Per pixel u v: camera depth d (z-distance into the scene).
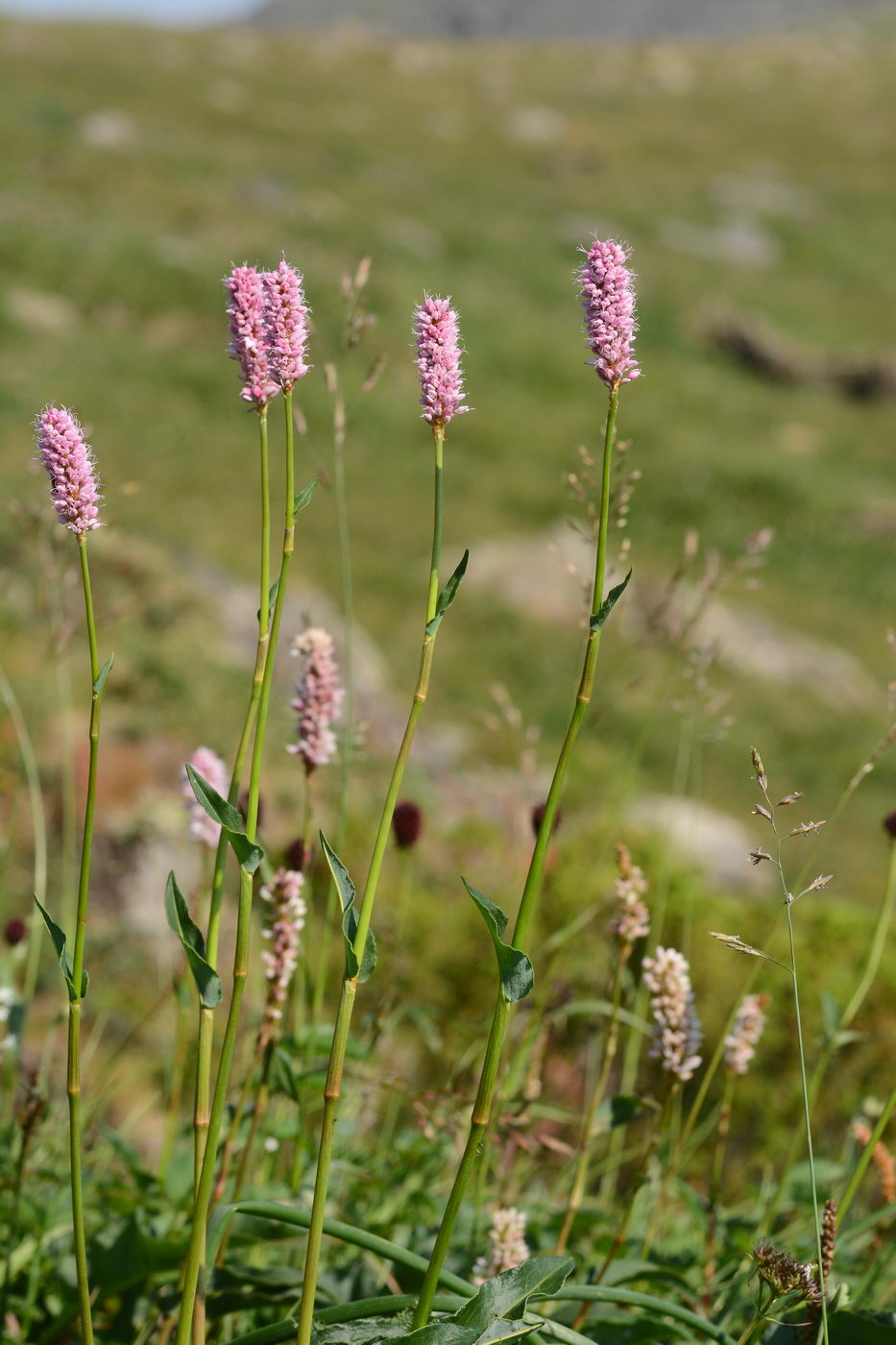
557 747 14.38
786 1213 3.15
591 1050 4.31
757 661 18.23
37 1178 2.86
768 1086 5.38
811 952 5.86
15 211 32.03
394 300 29.50
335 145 48.66
